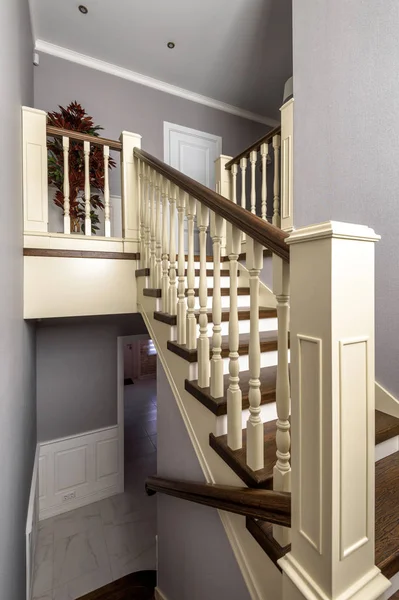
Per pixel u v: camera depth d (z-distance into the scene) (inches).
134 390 276.4
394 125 49.5
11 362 47.7
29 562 76.1
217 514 49.6
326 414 23.3
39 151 70.0
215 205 42.7
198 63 122.6
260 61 121.7
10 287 47.5
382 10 50.4
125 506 121.4
